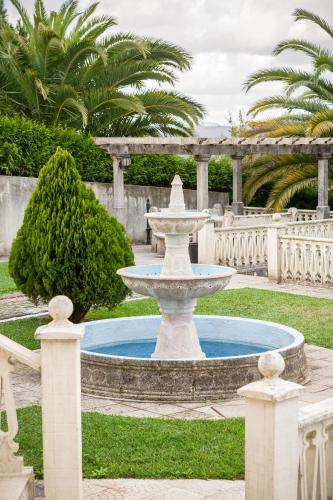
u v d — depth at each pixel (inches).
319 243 620.7
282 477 176.4
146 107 1075.3
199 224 348.2
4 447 202.1
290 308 527.5
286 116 1105.4
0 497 189.2
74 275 422.0
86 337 399.9
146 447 254.2
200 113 1103.0
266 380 179.0
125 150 943.7
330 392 331.9
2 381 199.5
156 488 222.2
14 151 882.8
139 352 389.4
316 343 423.5
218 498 215.0
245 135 1118.4
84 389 331.6
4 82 1039.6
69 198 422.9
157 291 342.0
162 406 312.5
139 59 1093.8
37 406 304.0
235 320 414.0
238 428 273.7
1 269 731.4
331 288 616.4
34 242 425.4
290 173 1043.3
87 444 256.4
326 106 1066.7
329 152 947.3
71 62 1019.9
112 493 218.4
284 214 964.6
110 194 997.8
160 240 863.7
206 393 319.3
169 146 919.7
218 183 1155.3
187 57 1092.5
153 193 1052.5
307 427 186.1
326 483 196.9
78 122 1071.0
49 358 191.0
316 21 1034.7
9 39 1024.9
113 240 431.5
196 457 244.5
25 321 482.3
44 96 956.0
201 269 380.2
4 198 882.1
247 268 748.0
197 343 358.9
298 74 1021.2
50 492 193.9
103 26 1098.7
